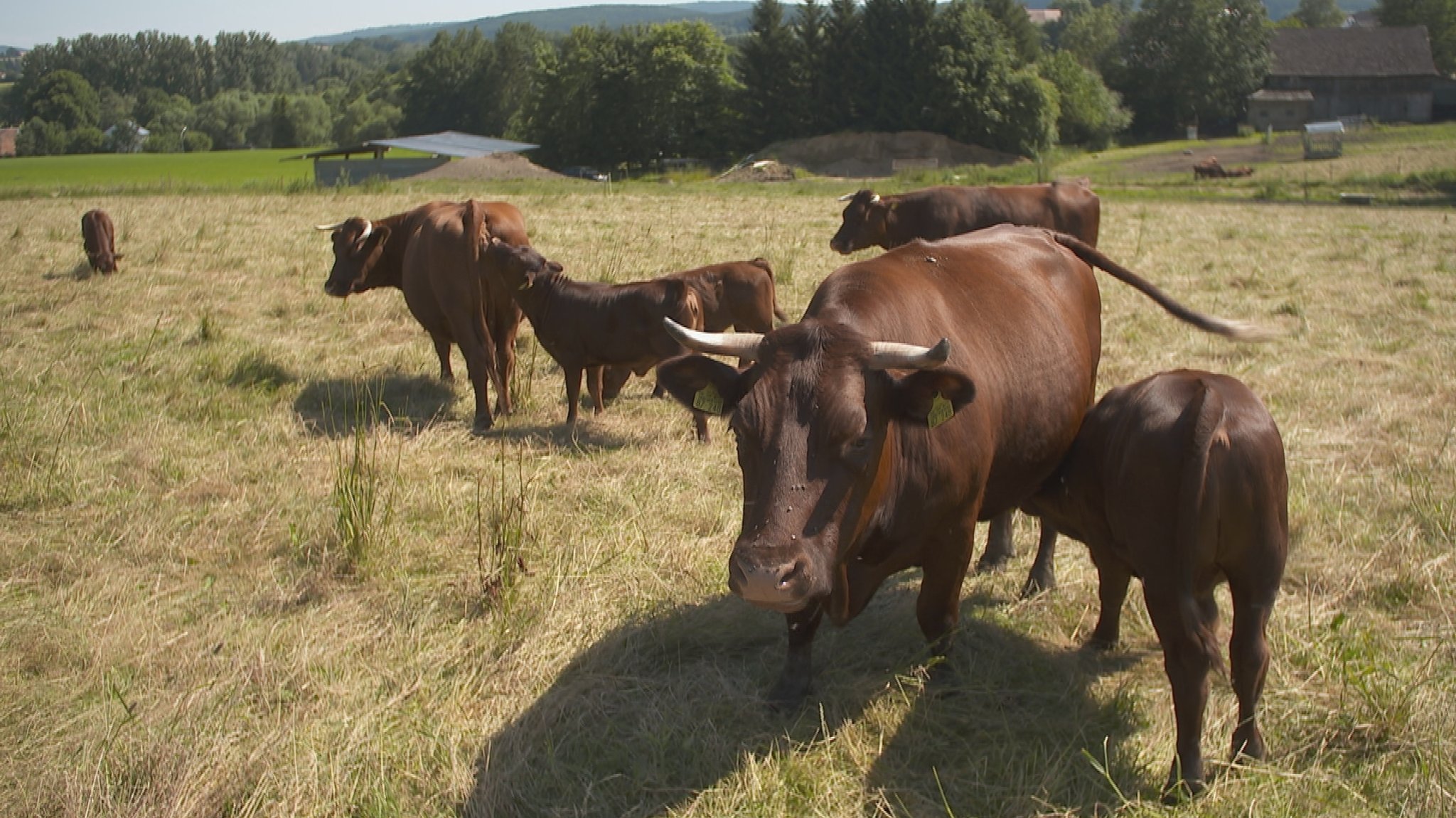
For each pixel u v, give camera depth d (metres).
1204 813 3.97
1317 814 4.01
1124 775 4.33
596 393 9.23
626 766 4.47
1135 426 4.29
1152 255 17.75
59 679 5.09
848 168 66.62
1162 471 4.11
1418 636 5.08
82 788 4.25
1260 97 86.69
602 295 8.64
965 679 5.04
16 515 6.88
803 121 71.31
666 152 78.81
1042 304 5.66
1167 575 4.14
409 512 6.95
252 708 4.88
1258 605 4.16
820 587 3.85
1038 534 6.66
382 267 10.67
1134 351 10.67
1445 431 8.03
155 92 166.62
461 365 10.77
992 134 68.25
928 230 13.84
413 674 5.13
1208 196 35.28
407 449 8.12
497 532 6.23
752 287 9.62
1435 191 35.44
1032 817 4.12
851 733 4.63
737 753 4.50
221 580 6.12
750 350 4.26
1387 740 4.37
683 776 4.39
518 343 11.42
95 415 8.62
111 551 6.43
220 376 9.95
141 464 7.70
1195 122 87.88
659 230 20.73
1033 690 4.97
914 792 4.26
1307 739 4.45
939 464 4.53
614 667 5.14
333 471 7.62
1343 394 9.05
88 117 132.75
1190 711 4.08
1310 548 6.18
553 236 19.48
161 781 4.30
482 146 60.81
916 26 68.25
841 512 3.95
